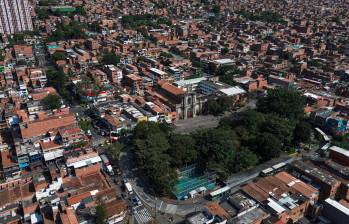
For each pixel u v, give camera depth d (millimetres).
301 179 153625
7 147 181625
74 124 199500
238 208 128750
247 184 147500
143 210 143500
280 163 173375
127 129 199750
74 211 131875
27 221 133125
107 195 140625
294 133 195750
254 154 175500
